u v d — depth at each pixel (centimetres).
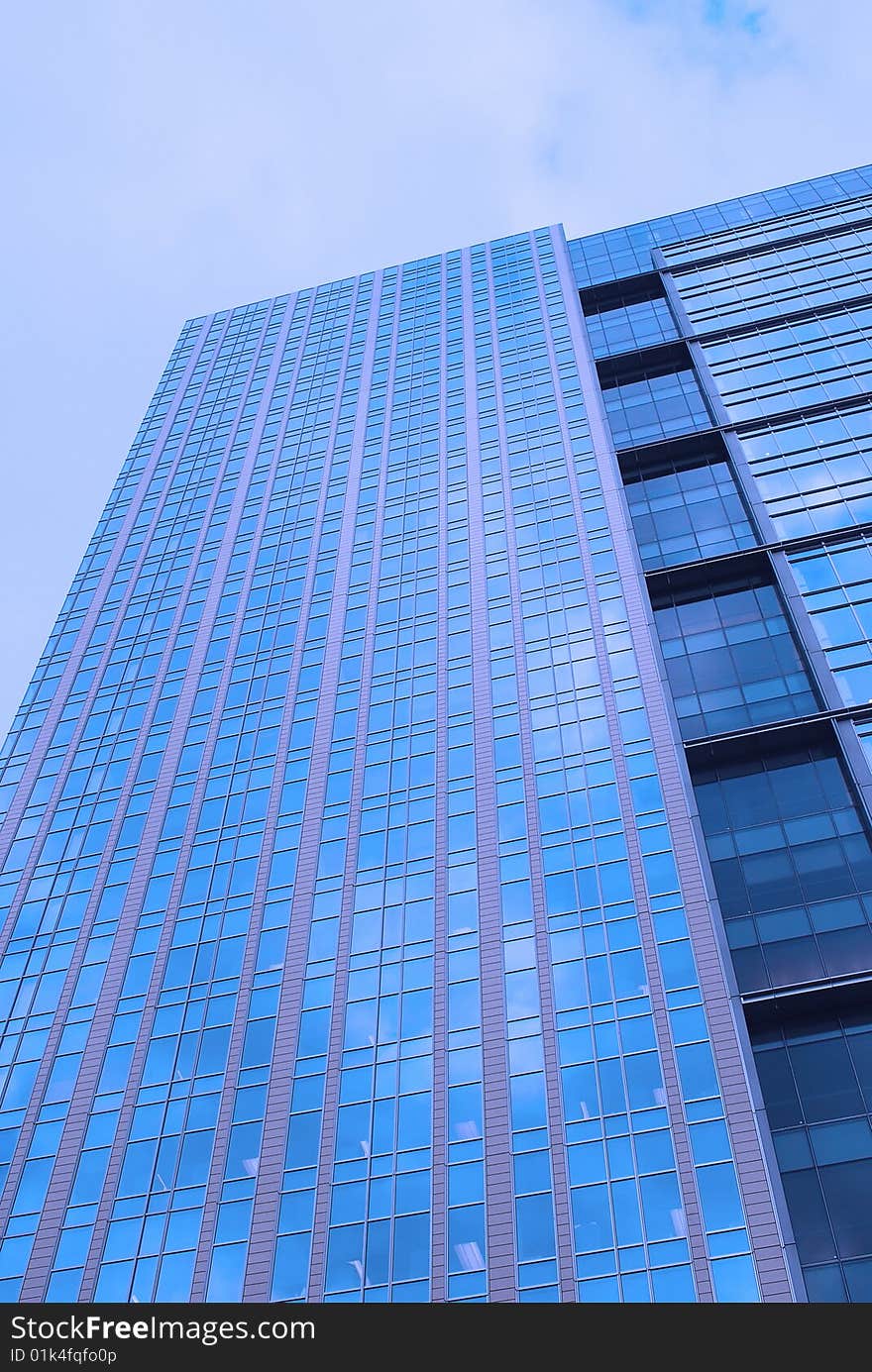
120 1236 4534
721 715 5781
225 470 9106
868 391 7419
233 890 5841
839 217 9444
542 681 6309
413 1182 4403
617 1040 4606
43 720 7294
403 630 7006
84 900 6050
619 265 9919
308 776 6300
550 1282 3941
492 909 5278
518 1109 4506
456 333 9812
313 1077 4891
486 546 7369
